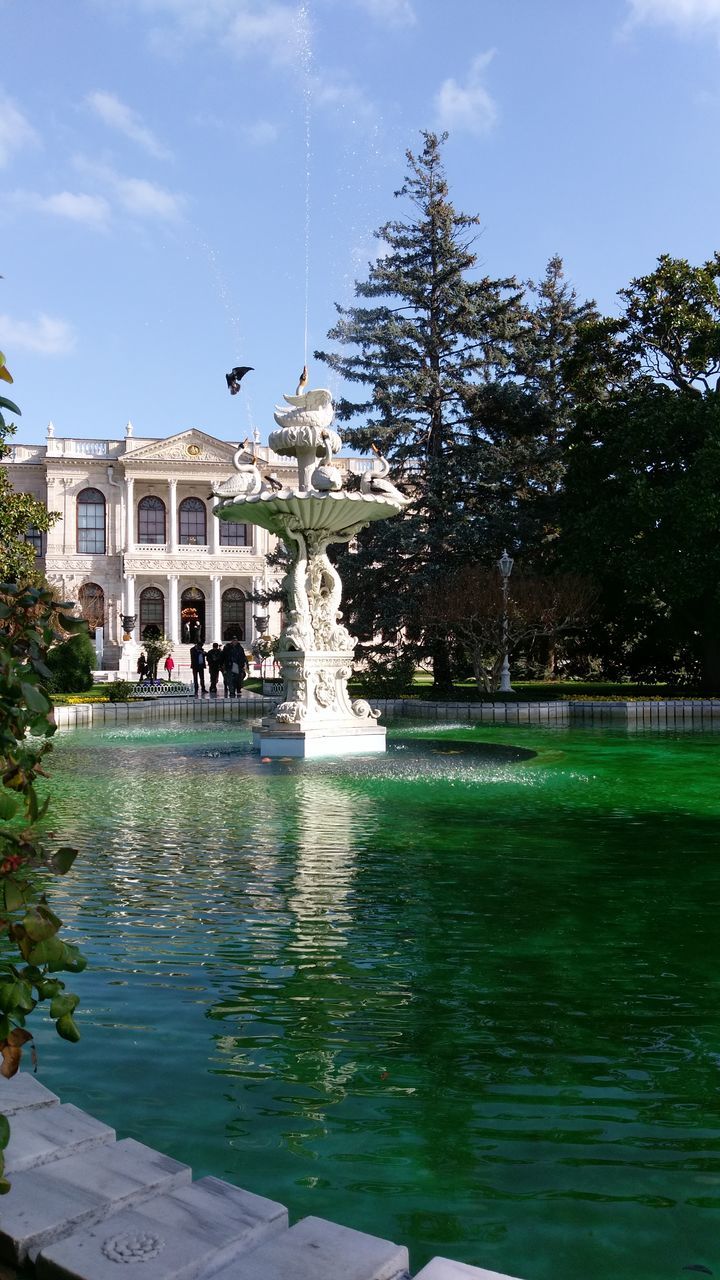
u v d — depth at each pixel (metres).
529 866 5.76
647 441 21.72
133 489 59.09
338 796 8.61
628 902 4.90
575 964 3.93
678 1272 1.95
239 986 3.66
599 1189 2.25
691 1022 3.30
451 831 6.89
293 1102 2.69
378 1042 3.12
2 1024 1.54
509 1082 2.83
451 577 24.53
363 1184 2.27
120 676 44.59
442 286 28.67
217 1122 2.57
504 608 21.08
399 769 10.55
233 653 26.22
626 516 21.64
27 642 1.79
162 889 5.17
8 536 21.05
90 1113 2.61
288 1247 1.86
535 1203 2.20
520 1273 1.93
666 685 26.80
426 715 18.62
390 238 29.08
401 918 4.60
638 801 8.29
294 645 12.66
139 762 11.35
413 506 27.83
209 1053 3.03
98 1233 1.88
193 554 58.12
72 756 12.06
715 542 20.58
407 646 26.80
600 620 25.48
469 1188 2.26
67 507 58.50
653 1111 2.65
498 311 28.47
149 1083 2.81
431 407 28.45
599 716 17.66
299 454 13.20
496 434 28.89
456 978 3.75
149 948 4.13
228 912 4.72
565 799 8.43
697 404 21.64
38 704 1.67
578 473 23.92
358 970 3.85
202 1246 1.84
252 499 12.27
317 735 12.11
